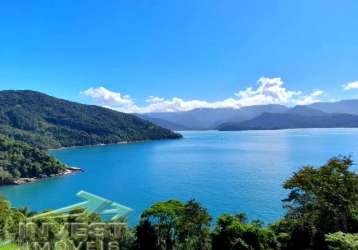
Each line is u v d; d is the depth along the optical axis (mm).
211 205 96750
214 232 41031
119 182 145875
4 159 170625
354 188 33219
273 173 146375
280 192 108625
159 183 136875
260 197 103250
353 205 32969
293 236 35969
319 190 33906
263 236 35906
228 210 90562
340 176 33812
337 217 33594
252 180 131750
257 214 85625
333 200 33562
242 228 36188
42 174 172000
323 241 33438
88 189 134875
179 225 43375
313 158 192625
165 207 43844
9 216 48188
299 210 37969
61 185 148875
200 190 118562
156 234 42969
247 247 34656
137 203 105812
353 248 24172
